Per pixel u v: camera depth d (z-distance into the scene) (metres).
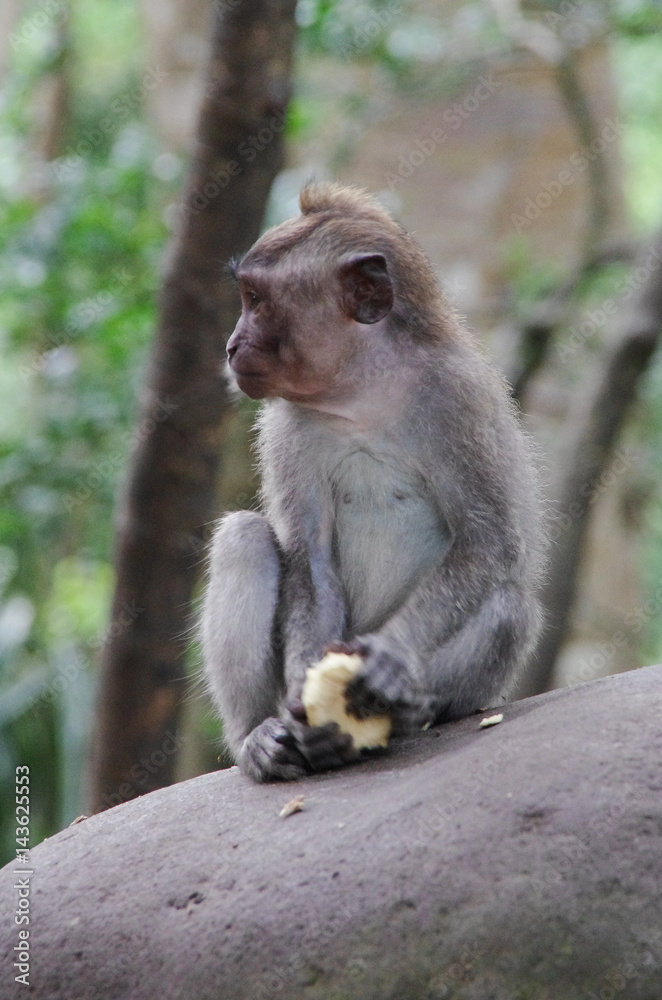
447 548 9.57
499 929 6.08
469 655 8.90
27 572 19.33
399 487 9.66
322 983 6.34
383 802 7.18
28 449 17.14
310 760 8.29
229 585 9.51
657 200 36.03
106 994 7.00
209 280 12.98
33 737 18.78
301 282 9.20
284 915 6.59
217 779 8.77
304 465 9.77
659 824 6.16
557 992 5.93
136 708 14.11
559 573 18.64
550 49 19.92
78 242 17.45
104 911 7.29
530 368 20.19
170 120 25.16
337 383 9.36
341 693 8.18
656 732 6.72
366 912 6.39
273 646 9.55
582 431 18.88
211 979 6.64
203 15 25.33
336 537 9.88
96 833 8.12
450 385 9.32
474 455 9.23
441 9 23.12
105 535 19.05
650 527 27.62
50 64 23.11
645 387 22.42
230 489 17.89
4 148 21.48
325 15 17.28
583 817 6.27
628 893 6.00
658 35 21.20
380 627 9.76
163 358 13.24
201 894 7.05
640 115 30.11
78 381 17.47
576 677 23.95
